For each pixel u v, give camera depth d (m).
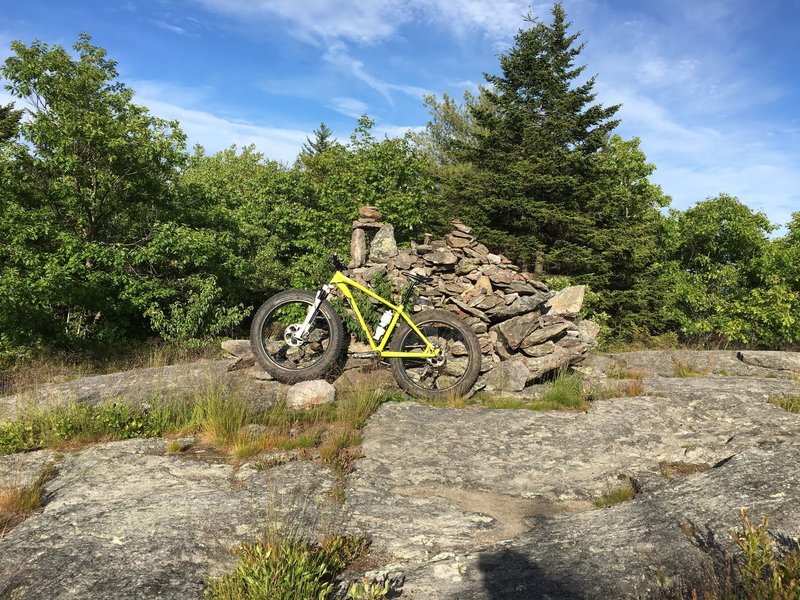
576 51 20.59
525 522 3.79
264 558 2.79
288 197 22.52
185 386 6.62
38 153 13.07
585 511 3.87
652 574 2.78
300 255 20.88
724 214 23.53
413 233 19.92
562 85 20.23
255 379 6.86
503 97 20.83
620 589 2.67
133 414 5.85
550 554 3.10
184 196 16.09
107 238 14.54
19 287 11.23
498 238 18.67
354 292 7.18
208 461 4.75
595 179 19.52
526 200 18.55
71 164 12.54
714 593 2.41
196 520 3.51
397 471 4.59
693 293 21.19
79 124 12.81
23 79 13.15
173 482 4.27
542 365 6.96
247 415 5.85
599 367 8.36
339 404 6.18
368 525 3.61
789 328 18.03
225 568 3.06
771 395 6.65
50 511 3.73
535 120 20.42
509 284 7.29
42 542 3.26
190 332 13.42
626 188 22.67
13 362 11.21
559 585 2.73
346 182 20.06
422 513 3.84
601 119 19.72
